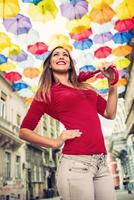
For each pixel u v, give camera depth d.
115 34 7.53
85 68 8.60
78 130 1.49
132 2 5.59
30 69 9.52
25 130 1.60
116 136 21.05
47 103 1.64
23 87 11.49
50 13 5.55
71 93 1.60
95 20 6.19
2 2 5.04
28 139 1.58
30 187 19.53
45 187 23.70
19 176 17.84
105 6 5.76
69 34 7.08
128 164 21.97
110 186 1.48
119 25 6.58
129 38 7.97
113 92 1.74
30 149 21.30
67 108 1.56
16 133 17.88
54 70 1.77
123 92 16.02
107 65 1.74
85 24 6.30
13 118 17.83
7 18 5.76
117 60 9.53
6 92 17.31
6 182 14.88
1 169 14.93
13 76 10.27
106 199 1.45
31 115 1.64
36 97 1.69
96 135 1.51
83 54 8.26
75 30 6.88
